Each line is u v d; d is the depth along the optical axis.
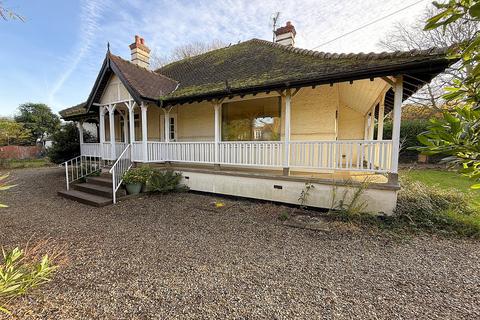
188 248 4.07
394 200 5.21
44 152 23.22
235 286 2.96
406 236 4.50
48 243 4.29
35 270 2.09
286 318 2.39
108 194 7.30
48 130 26.48
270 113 8.25
